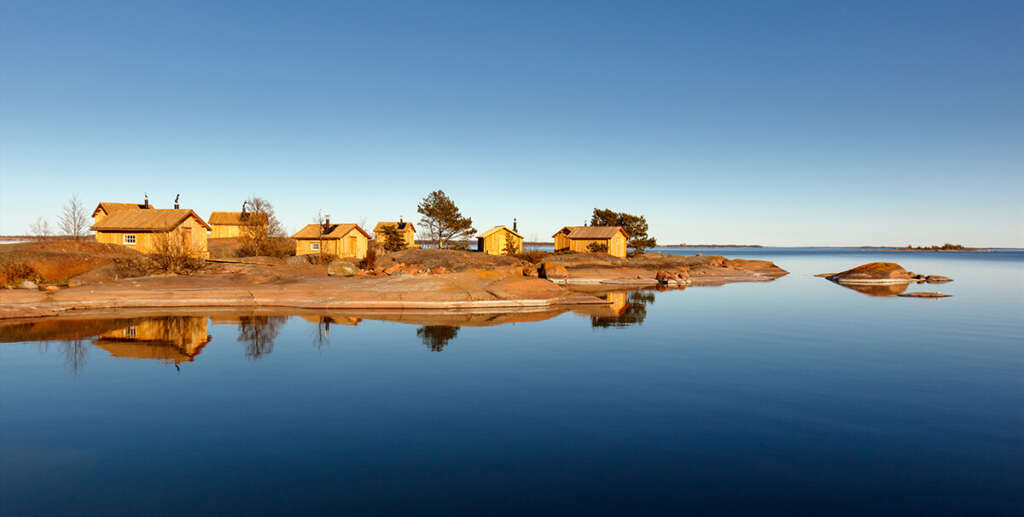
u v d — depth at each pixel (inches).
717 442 425.4
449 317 1088.8
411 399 528.4
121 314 1047.6
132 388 551.5
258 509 313.9
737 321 1079.6
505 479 356.5
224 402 511.5
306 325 951.6
